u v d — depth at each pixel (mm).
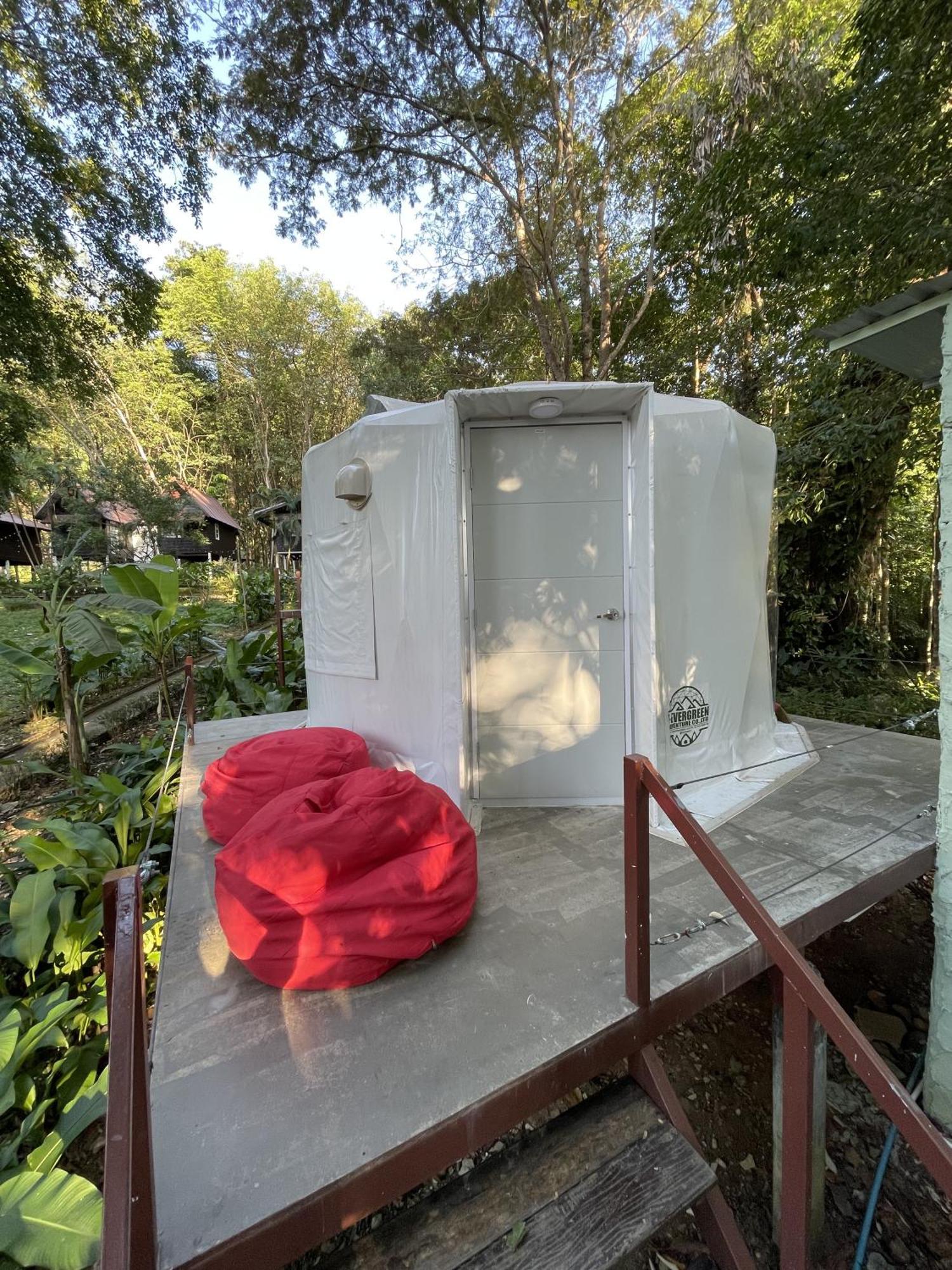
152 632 6770
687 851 2744
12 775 5996
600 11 6812
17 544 21641
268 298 26016
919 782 3561
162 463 24234
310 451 4020
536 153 8484
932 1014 2457
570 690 3299
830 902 2293
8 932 3057
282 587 14648
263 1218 1197
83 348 9719
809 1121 1440
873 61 4078
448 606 2914
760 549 3906
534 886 2463
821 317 5668
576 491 3223
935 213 4000
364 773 2398
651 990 1810
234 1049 1646
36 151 7203
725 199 5375
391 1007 1789
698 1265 1922
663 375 9367
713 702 3475
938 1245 2010
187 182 8617
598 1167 1572
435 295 10828
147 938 3260
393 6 7172
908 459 6453
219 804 2971
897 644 8461
